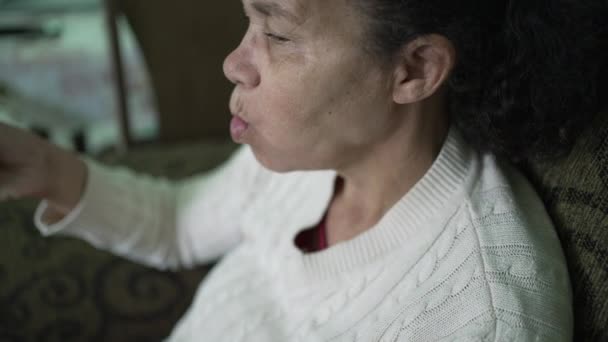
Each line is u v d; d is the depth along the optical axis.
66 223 0.80
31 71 1.94
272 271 0.72
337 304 0.62
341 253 0.64
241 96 0.59
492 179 0.63
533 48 0.55
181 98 1.51
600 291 0.56
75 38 1.98
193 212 0.87
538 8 0.54
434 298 0.56
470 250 0.57
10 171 0.75
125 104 1.51
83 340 1.02
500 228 0.58
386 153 0.62
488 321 0.52
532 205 0.63
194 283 1.04
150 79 1.49
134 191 0.86
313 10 0.51
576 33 0.55
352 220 0.69
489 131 0.61
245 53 0.57
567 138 0.60
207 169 1.13
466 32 0.54
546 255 0.58
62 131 1.94
